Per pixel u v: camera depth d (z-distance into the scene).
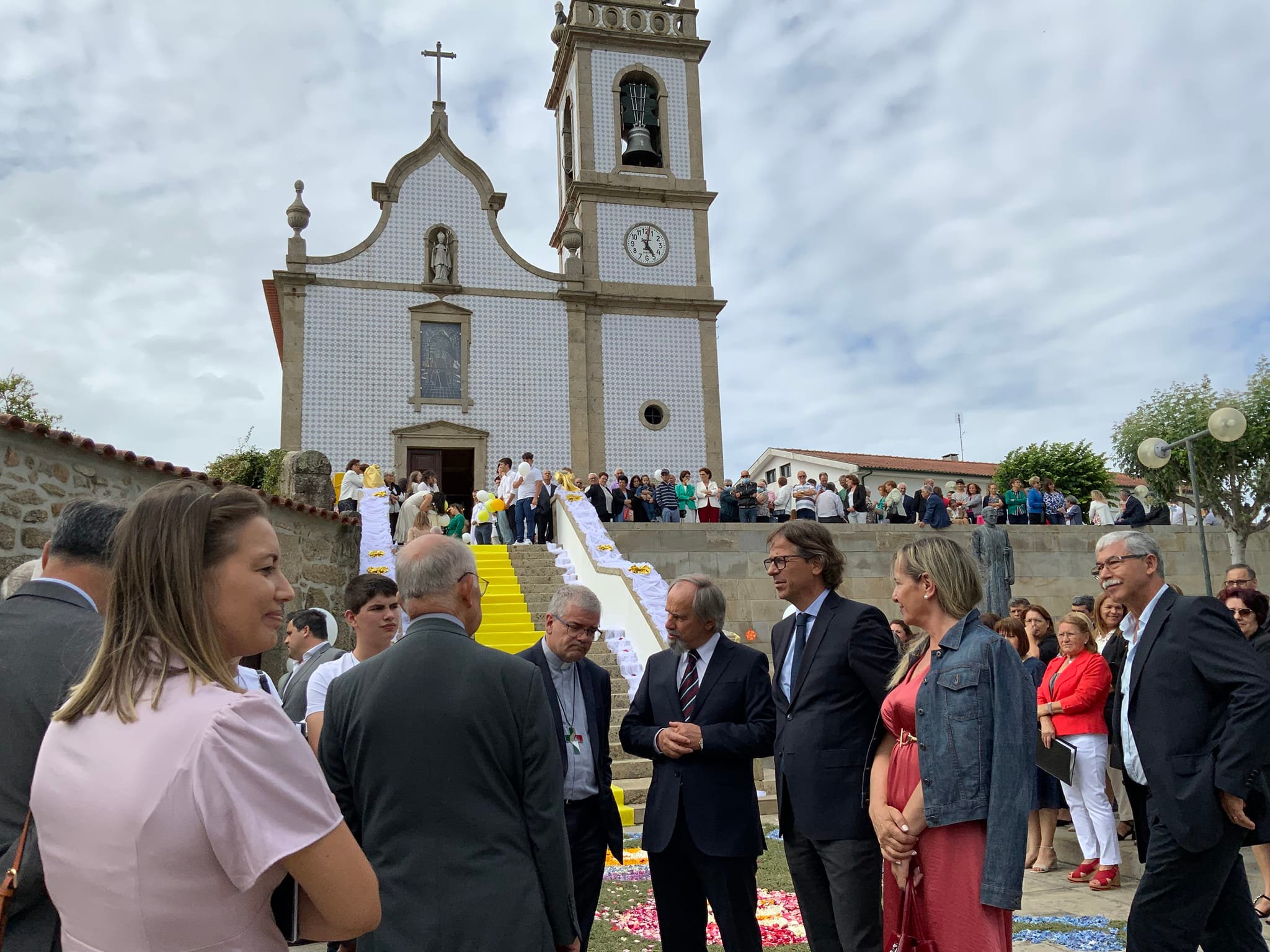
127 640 1.79
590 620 4.18
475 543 17.81
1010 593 17.59
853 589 18.31
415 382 23.31
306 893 1.79
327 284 23.20
